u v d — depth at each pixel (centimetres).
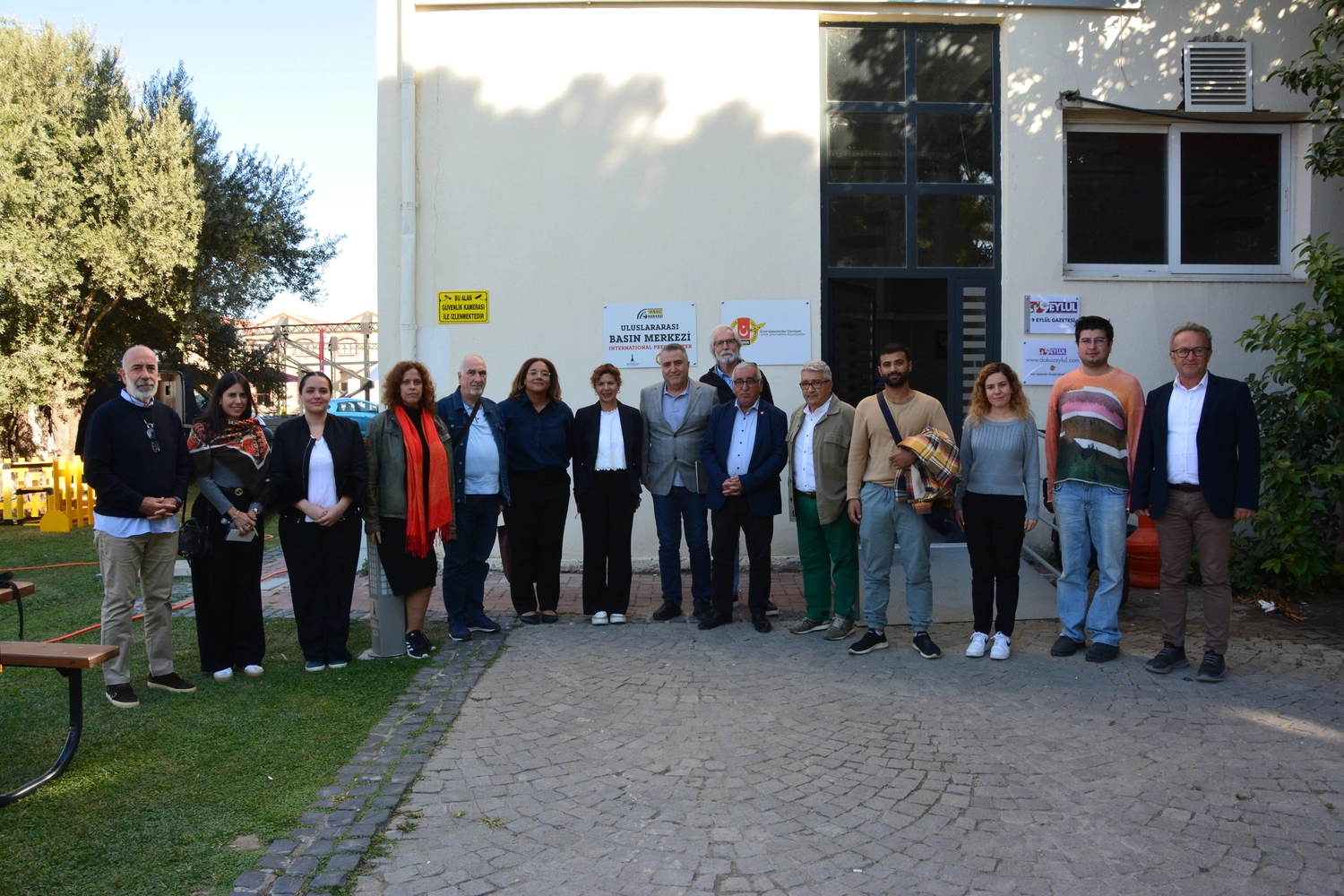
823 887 289
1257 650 535
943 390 806
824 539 586
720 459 596
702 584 620
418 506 533
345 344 4488
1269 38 775
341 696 470
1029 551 710
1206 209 801
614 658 534
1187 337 491
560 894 286
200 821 331
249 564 512
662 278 770
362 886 291
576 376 773
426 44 765
